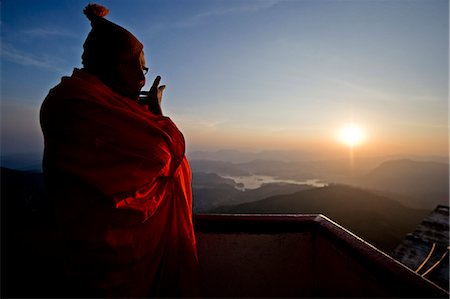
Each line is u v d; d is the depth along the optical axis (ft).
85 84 3.48
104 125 3.27
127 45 3.86
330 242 5.25
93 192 3.26
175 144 3.89
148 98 4.46
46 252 7.61
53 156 3.24
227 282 6.14
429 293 3.10
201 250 6.15
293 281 6.07
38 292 6.68
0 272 7.08
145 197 3.52
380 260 3.92
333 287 5.07
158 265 3.86
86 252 3.33
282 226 6.09
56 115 3.27
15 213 9.07
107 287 3.39
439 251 14.29
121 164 3.27
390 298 3.50
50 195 3.42
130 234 3.48
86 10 3.89
